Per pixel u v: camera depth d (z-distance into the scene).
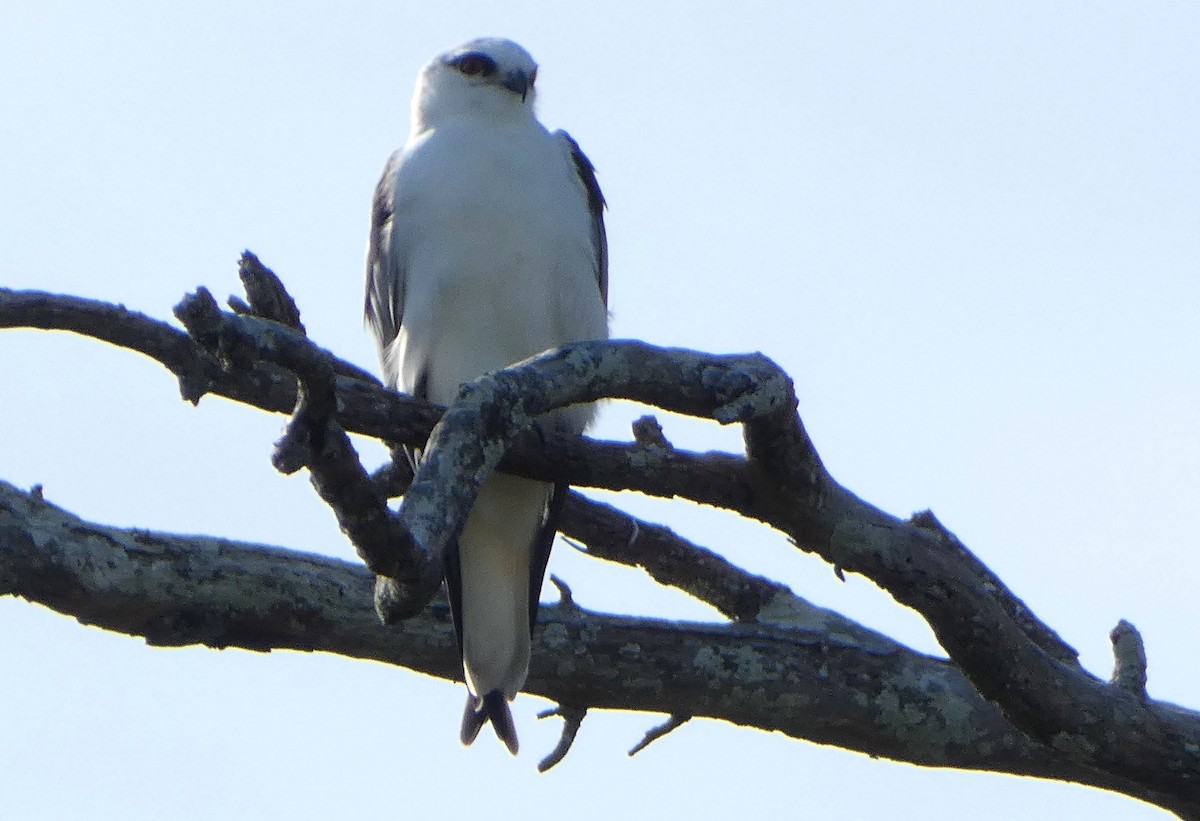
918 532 7.40
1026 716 7.52
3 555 6.77
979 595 7.33
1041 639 8.75
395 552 5.28
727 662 7.92
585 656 7.87
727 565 8.57
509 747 7.85
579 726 8.18
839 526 7.32
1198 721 7.69
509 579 9.38
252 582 7.29
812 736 8.08
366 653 7.67
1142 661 7.73
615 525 8.72
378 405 7.11
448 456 6.12
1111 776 8.16
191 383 6.18
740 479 7.35
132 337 6.40
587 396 6.64
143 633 7.24
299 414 4.98
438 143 9.66
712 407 6.80
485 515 9.24
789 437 7.00
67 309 6.31
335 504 5.13
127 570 7.02
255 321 4.86
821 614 8.43
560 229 9.59
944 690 8.03
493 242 9.45
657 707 8.00
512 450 7.27
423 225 9.53
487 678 7.95
